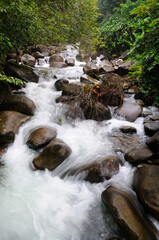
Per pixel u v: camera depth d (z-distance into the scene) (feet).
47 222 6.71
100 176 8.28
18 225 6.49
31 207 7.29
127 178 8.57
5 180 8.68
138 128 13.26
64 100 15.25
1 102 13.46
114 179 8.46
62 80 18.78
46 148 9.69
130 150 10.55
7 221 6.60
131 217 5.89
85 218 6.89
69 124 13.92
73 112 14.32
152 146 9.77
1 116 11.85
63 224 6.67
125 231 5.61
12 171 9.26
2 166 9.49
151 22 11.86
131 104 15.84
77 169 9.00
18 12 12.30
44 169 9.25
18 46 16.70
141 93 17.22
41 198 7.78
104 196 7.04
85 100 14.90
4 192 7.97
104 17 43.88
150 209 6.29
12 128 11.21
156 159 9.10
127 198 6.81
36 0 14.03
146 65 13.79
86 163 9.23
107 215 6.89
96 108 14.52
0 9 10.76
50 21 15.03
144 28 12.44
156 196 6.47
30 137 10.82
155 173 7.49
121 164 9.65
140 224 5.81
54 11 15.69
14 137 11.09
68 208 7.34
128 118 14.66
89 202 7.61
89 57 37.60
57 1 16.06
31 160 9.94
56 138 10.82
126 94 18.74
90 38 21.98
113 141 11.73
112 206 6.30
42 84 19.94
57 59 31.55
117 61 30.01
